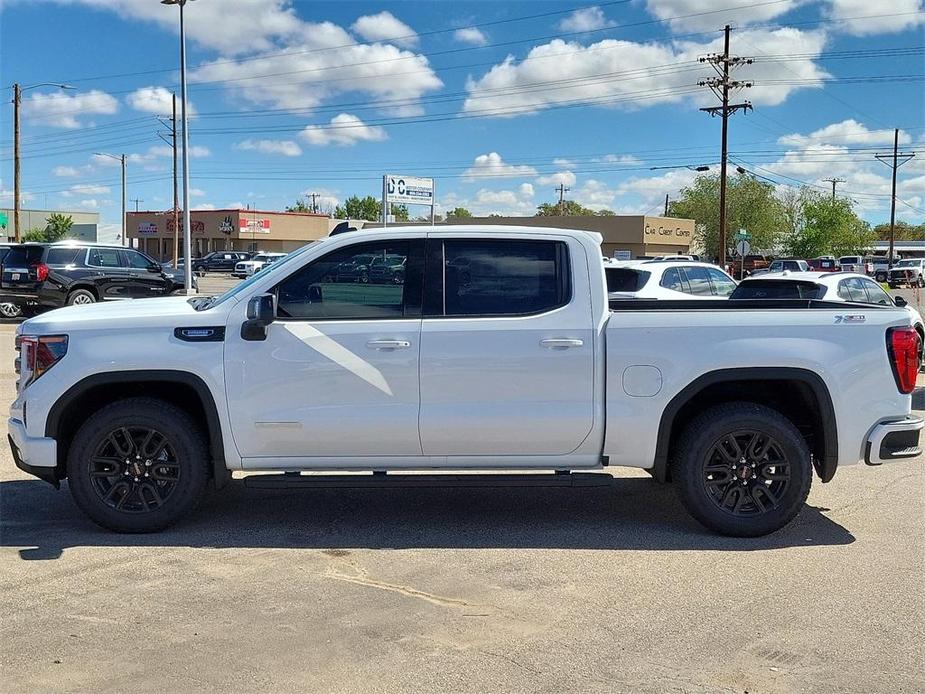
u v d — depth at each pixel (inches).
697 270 553.9
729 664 150.1
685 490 216.5
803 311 215.5
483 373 210.1
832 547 213.0
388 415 209.9
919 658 152.9
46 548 206.7
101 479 213.9
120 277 778.8
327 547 210.2
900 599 179.6
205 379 208.8
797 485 215.2
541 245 215.6
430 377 209.8
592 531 225.0
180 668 146.5
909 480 281.0
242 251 2920.8
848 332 214.4
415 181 1632.6
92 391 220.1
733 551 209.8
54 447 210.1
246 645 155.5
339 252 213.5
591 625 165.6
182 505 213.9
